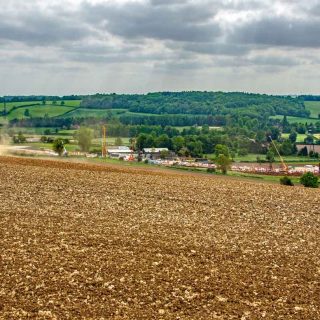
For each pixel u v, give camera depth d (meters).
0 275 17.78
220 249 21.80
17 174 39.38
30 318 14.81
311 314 15.77
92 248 21.05
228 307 16.02
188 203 31.12
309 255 21.47
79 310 15.42
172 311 15.62
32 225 24.44
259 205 31.28
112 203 30.31
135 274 18.34
